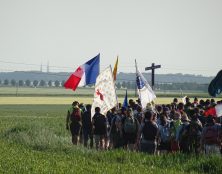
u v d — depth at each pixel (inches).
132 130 1384.1
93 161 1132.5
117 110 1439.5
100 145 1460.4
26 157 1117.7
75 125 1534.2
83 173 948.6
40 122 2311.8
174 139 1288.1
